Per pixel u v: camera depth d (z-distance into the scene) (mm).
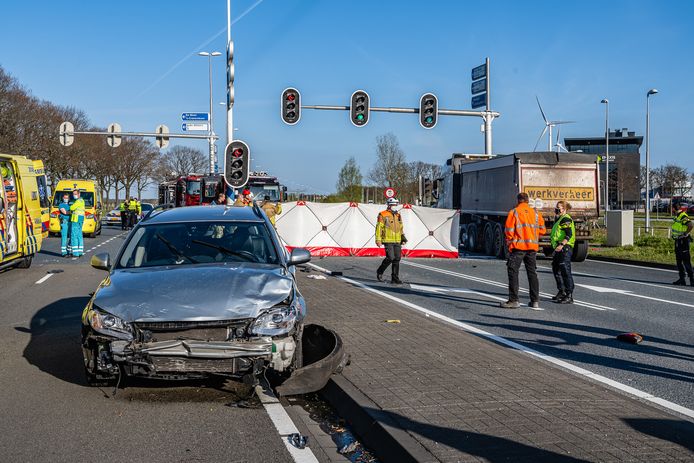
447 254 24844
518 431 4816
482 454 4340
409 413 5199
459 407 5398
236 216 7734
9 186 16391
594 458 4312
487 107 30672
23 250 17172
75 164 59719
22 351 8047
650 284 16844
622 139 120188
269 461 4637
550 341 9148
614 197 101375
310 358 7426
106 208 73875
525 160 23250
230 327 5801
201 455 4723
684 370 7535
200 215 7738
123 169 73375
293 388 6047
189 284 6102
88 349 6023
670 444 4602
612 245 29906
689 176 85312
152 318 5746
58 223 34875
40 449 4816
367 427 5113
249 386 6461
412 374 6496
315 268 19438
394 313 10281
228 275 6301
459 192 30172
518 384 6184
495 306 12461
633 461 4273
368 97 26766
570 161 23375
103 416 5578
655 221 57188
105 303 5945
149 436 5102
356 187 60406
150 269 6695
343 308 10766
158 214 7938
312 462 4629
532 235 12203
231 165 17922
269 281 6270
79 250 22031
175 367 5723
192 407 5855
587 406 5504
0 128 47406
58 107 58406
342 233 24656
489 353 7551
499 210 24922
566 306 12648
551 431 4832
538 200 22062
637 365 7754
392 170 57750
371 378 6301
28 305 11719
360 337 8375
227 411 5758
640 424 5035
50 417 5547
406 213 24797
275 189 34688
